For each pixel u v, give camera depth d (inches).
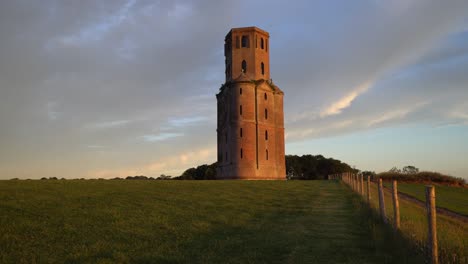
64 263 367.2
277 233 524.4
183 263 378.0
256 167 2596.0
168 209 705.0
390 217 569.0
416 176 2746.1
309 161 4704.7
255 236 503.2
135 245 440.8
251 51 2805.1
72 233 488.1
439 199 1619.1
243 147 2581.2
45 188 915.4
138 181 1302.9
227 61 2933.1
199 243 458.3
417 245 386.9
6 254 388.5
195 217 633.0
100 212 635.5
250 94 2662.4
